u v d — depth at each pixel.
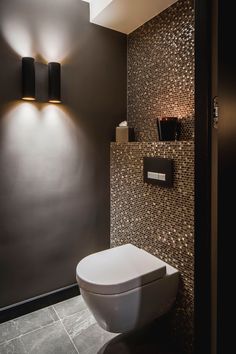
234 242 0.65
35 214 1.79
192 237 1.43
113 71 2.12
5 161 1.65
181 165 1.48
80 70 1.94
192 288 1.43
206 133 0.99
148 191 1.75
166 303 1.46
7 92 1.63
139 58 2.05
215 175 0.98
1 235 1.67
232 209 0.65
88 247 2.06
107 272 1.38
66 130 1.89
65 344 1.51
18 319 1.73
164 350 1.50
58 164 1.87
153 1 1.68
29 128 1.73
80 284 1.35
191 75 1.58
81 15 1.92
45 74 1.77
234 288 0.65
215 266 0.99
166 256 1.61
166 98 1.78
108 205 2.17
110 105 2.11
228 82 0.65
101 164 2.10
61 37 1.83
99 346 1.50
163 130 1.62
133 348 1.50
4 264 1.69
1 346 1.49
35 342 1.52
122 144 2.00
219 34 0.68
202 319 1.04
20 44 1.66
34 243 1.80
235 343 0.65
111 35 2.09
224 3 0.67
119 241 2.07
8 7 1.61
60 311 1.82
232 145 0.64
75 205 1.97
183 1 1.63
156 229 1.69
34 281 1.82
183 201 1.48
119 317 1.31
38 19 1.73
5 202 1.67
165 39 1.78
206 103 0.98
